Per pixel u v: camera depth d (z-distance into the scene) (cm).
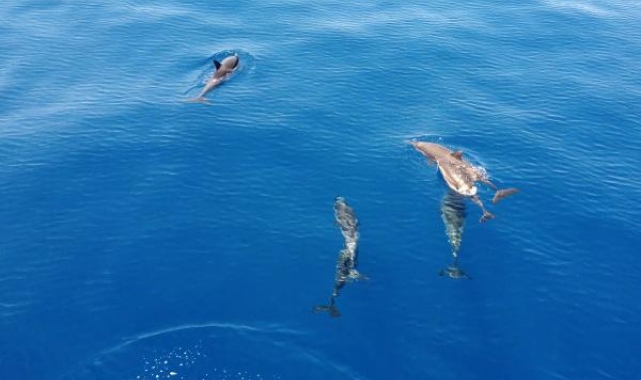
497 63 5034
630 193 3494
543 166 3709
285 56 5006
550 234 3181
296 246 3072
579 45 5419
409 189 3459
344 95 4447
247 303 2761
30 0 6106
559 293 2844
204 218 3250
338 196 3416
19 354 2520
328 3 6197
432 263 2983
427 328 2658
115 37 5306
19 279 2875
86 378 2425
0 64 4781
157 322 2666
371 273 2912
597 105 4428
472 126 4106
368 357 2523
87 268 2941
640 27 5834
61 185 3484
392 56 5069
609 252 3077
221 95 4388
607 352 2572
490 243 3105
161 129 3981
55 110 4194
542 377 2462
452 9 6144
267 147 3819
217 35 5372
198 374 2448
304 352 2534
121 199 3381
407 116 4216
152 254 3023
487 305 2777
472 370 2488
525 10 6156
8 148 3769
